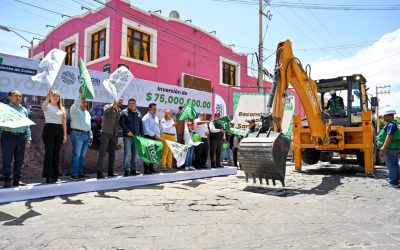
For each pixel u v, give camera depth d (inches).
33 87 268.4
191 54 686.5
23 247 118.9
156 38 613.0
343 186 264.8
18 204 187.9
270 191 240.1
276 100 261.9
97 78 311.9
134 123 278.2
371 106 399.2
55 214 166.2
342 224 150.8
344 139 350.3
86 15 601.6
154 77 605.6
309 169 398.3
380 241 126.6
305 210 179.3
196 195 221.6
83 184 228.2
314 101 320.8
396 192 237.3
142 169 348.8
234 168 362.9
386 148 268.1
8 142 203.0
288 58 274.7
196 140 343.6
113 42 540.1
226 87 778.8
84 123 249.1
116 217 161.0
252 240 127.8
